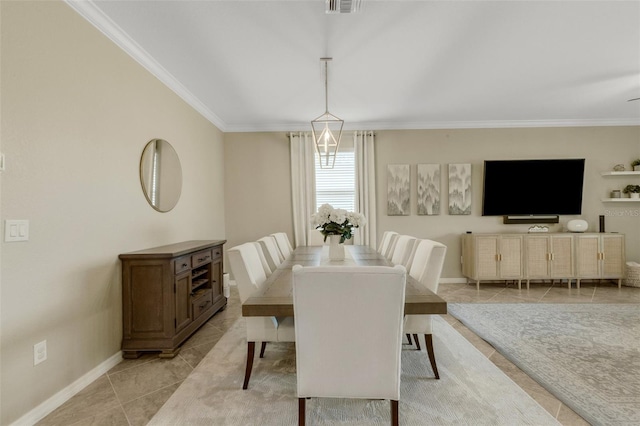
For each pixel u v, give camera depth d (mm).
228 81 3346
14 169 1635
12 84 1629
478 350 2527
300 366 1442
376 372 1419
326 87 3203
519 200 4891
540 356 2383
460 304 3789
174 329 2482
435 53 2803
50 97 1855
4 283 1584
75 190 2037
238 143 5055
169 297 2438
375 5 2146
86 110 2141
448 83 3465
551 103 4156
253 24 2346
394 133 5031
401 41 2602
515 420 1653
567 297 4109
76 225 2041
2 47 1580
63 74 1950
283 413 1731
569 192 4855
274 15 2242
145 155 2834
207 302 3209
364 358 1412
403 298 1368
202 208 4168
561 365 2240
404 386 1992
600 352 2449
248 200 5062
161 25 2346
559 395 1865
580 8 2199
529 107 4309
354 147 4969
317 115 4535
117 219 2451
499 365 2283
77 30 2066
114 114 2434
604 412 1703
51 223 1854
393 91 3672
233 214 5059
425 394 1901
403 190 4980
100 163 2271
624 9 2207
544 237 4551
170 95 3316
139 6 2129
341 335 1400
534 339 2707
